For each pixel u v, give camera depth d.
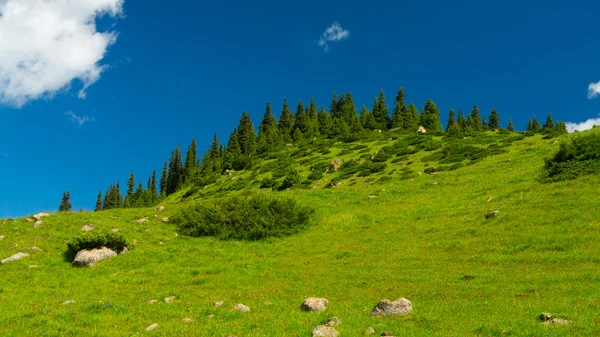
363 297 18.75
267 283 23.05
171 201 105.25
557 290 16.64
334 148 101.81
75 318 14.93
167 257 30.03
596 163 36.16
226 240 35.66
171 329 13.39
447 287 19.30
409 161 71.06
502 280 19.36
